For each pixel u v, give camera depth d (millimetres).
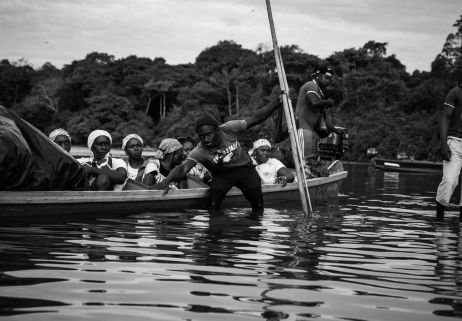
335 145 8820
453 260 3520
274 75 57562
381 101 46562
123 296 2457
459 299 2588
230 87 64000
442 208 5891
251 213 5816
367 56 55969
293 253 3564
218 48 79312
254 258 3357
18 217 4617
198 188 6293
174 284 2686
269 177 7438
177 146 6758
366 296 2588
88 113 65438
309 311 2332
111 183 5914
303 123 8336
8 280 2639
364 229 4836
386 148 39906
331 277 2941
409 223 5383
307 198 6227
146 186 5906
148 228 4422
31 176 4707
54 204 4840
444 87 45188
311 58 56969
